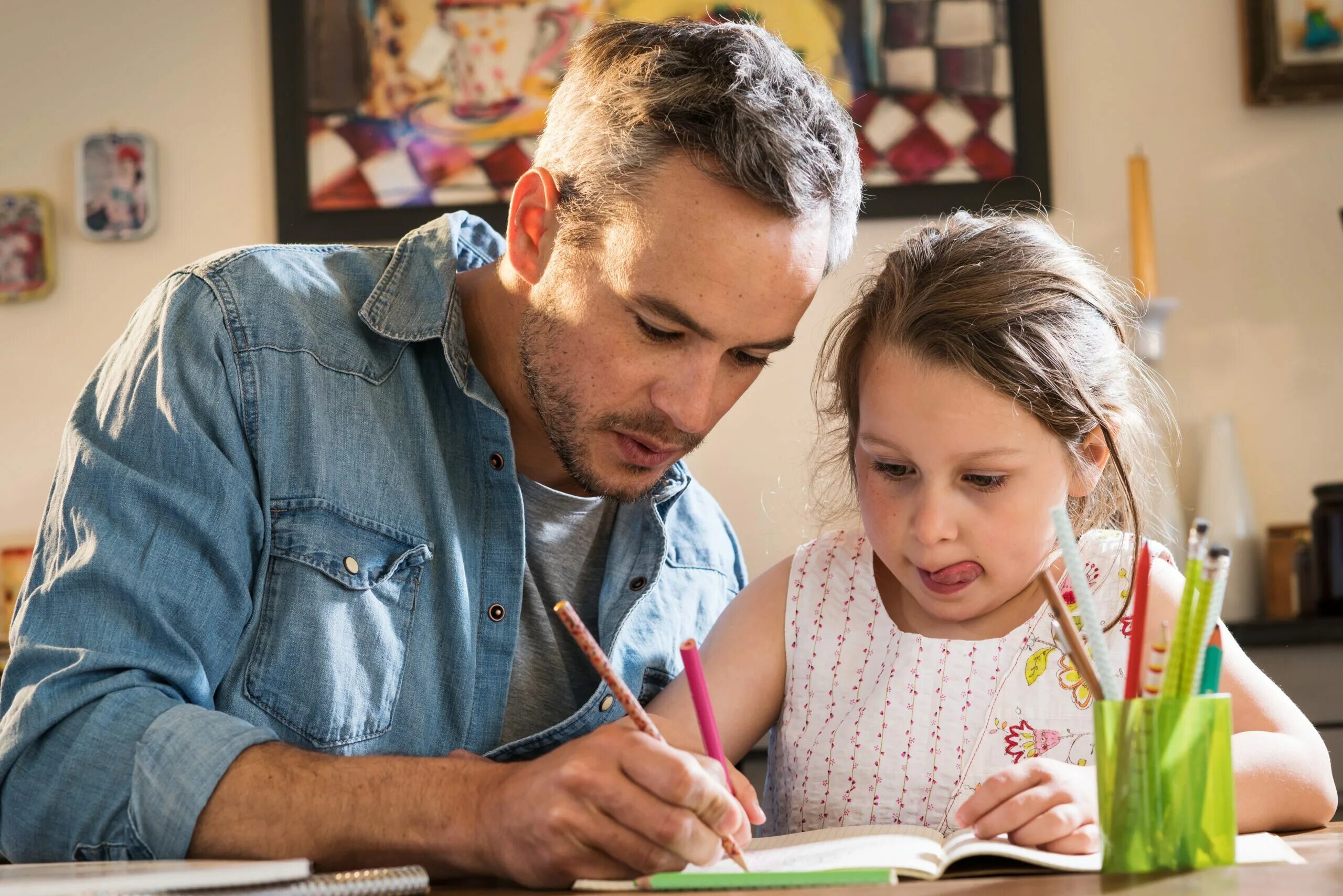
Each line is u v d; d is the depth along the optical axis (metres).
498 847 0.78
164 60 2.49
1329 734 1.97
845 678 1.15
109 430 1.05
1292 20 2.33
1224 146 2.36
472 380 1.17
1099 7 2.39
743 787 0.87
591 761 0.77
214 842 0.83
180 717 0.88
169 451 1.03
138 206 2.45
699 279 0.97
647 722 0.81
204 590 1.01
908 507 1.06
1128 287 1.55
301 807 0.83
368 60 2.45
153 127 2.49
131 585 0.97
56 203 2.49
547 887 0.78
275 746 0.88
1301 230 2.34
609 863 0.77
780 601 1.20
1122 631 1.08
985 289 1.05
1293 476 2.31
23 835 0.90
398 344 1.17
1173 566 1.13
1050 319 1.06
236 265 1.14
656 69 1.02
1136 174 2.24
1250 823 0.89
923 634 1.13
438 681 1.13
